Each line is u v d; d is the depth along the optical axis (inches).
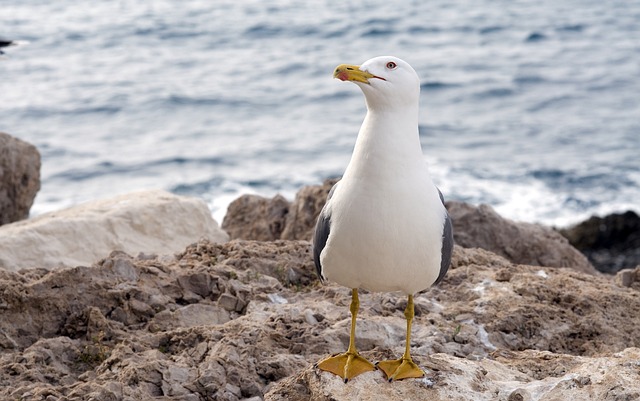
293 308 337.1
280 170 1185.4
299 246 402.3
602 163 1218.0
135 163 1202.6
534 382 274.5
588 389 264.1
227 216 617.6
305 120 1423.5
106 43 1958.7
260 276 371.2
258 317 331.0
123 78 1653.5
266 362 298.2
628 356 283.9
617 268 877.2
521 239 536.7
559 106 1544.0
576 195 1098.1
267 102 1524.4
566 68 1829.5
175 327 333.1
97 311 329.4
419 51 1962.4
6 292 334.3
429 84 1675.7
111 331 324.8
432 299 362.6
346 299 356.2
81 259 489.1
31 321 333.7
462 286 372.5
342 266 264.5
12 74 1659.7
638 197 1095.6
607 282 397.4
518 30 2215.8
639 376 268.5
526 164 1207.6
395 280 264.1
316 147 1284.4
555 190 1115.3
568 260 546.9
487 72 1779.0
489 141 1326.3
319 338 313.1
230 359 295.9
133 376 287.4
